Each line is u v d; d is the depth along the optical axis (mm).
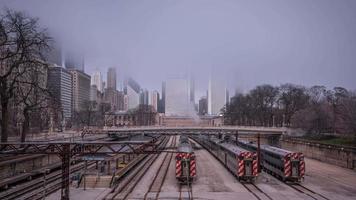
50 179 52688
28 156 57562
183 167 50438
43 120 105500
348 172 65250
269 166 61750
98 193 42844
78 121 176750
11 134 98188
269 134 132750
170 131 135875
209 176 58375
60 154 38000
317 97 159500
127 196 41438
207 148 116125
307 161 85000
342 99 110312
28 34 59125
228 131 129750
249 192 44438
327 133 115312
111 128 134500
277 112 168500
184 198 40375
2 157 52938
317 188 47812
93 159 48000
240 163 52781
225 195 42438
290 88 164875
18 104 66000
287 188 47656
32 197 39719
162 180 54062
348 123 92938
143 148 41594
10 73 59250
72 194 42219
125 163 62062
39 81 68375
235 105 199375
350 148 73188
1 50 58969
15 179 47844
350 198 41156
